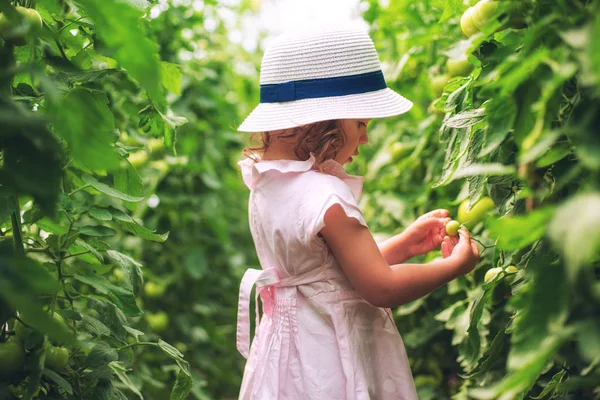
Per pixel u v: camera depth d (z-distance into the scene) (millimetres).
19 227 1291
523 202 1308
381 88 1552
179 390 1539
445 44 1967
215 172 3402
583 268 832
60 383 1261
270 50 1569
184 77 3029
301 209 1432
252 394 1495
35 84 1457
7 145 941
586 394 1179
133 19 858
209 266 3316
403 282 1399
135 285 1540
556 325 826
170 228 3039
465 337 1704
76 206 1487
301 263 1479
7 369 1221
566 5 917
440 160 2094
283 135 1552
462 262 1438
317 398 1426
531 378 878
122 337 1468
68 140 998
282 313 1504
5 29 1189
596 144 800
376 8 2330
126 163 1567
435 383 2078
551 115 913
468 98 1354
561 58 870
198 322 3105
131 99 1949
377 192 2441
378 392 1501
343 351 1436
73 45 1534
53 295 1342
